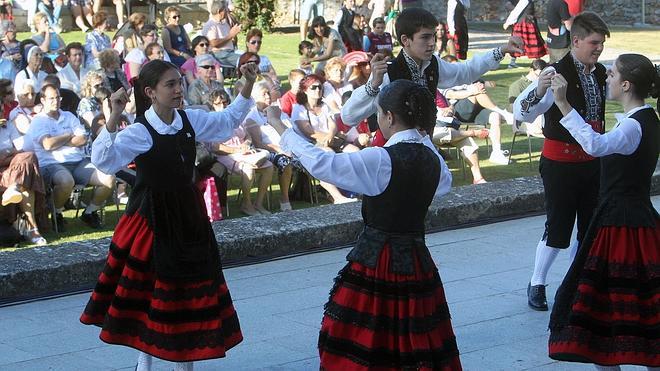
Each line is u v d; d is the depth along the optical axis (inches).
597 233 182.7
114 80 408.5
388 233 159.2
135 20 520.1
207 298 178.1
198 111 188.7
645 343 178.5
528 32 717.9
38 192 318.7
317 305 243.0
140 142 177.6
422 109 160.2
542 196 338.6
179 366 182.1
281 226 292.4
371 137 382.3
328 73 412.2
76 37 759.1
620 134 178.4
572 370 201.6
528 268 273.3
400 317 156.3
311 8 733.3
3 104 348.5
